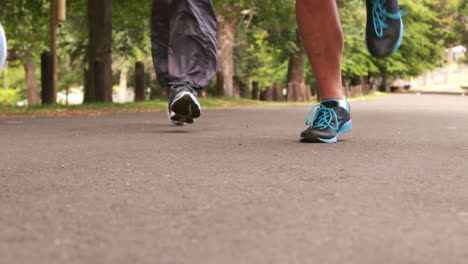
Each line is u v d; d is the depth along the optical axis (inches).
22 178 90.4
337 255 47.6
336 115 153.6
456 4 1374.3
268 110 426.9
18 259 45.6
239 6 716.7
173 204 69.5
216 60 175.5
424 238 53.6
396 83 1959.9
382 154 124.1
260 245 50.8
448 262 45.9
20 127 219.6
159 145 145.6
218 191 78.5
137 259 46.0
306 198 73.4
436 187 82.8
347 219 61.5
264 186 82.7
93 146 143.6
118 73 1502.2
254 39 957.2
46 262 44.8
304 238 53.3
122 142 155.0
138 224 58.9
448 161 112.9
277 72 1242.6
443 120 275.9
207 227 57.6
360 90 1099.9
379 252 48.7
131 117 305.3
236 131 199.9
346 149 134.3
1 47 124.3
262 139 164.7
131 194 76.3
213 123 251.9
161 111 395.9
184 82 172.2
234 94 1162.6
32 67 1360.7
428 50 1334.9
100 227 57.4
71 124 239.3
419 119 285.3
